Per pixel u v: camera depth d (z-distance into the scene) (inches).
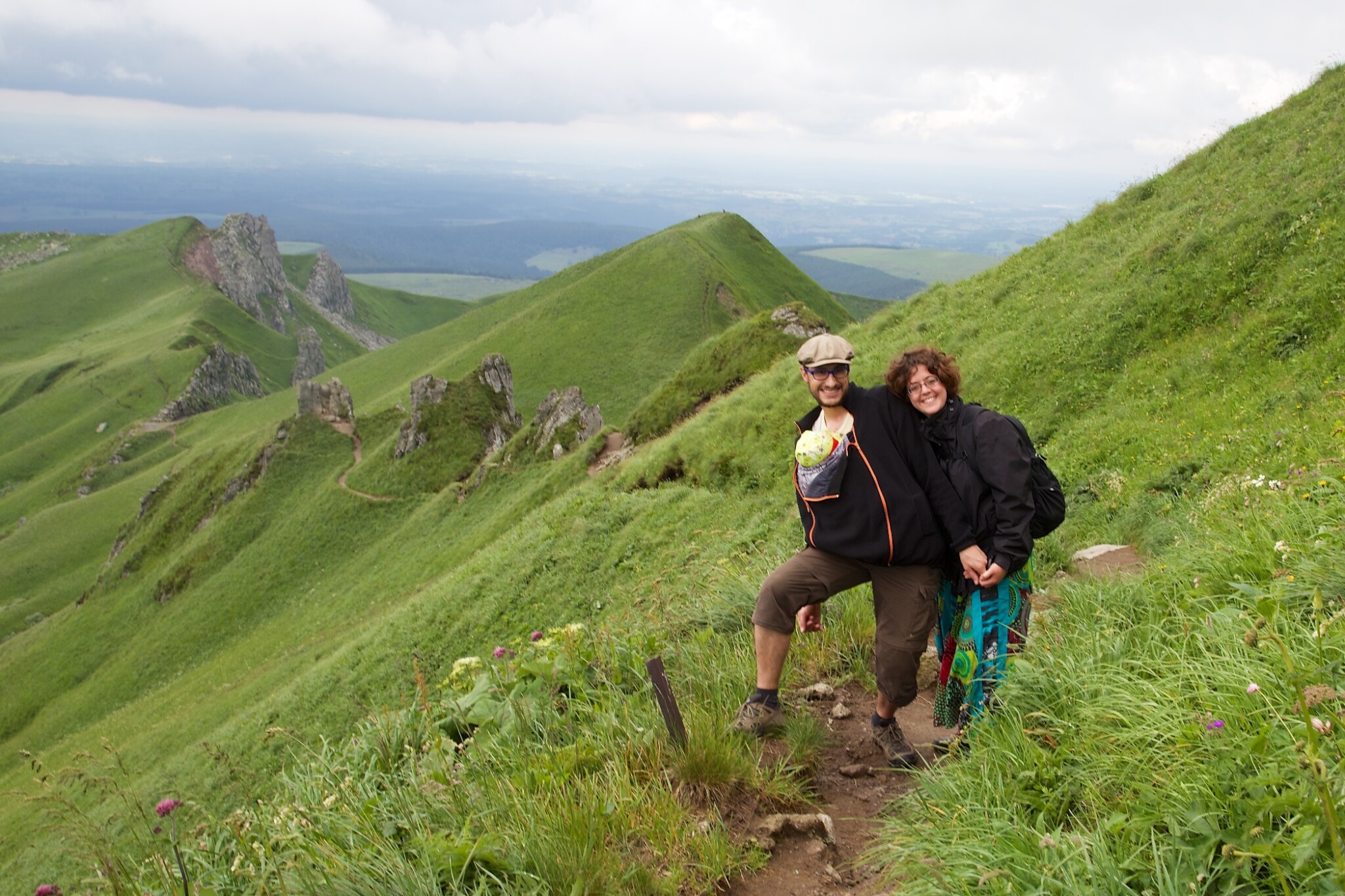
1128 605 193.6
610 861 138.5
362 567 2519.7
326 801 172.2
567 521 1083.3
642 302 4466.0
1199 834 104.1
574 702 204.7
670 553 847.1
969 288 1040.2
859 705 214.7
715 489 991.0
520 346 4397.1
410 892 129.7
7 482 6560.0
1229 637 141.2
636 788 161.6
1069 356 710.5
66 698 2851.9
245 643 2378.2
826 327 1724.9
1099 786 126.0
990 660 163.3
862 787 177.2
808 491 170.7
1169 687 133.9
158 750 1593.3
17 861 952.3
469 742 196.4
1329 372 461.4
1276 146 783.7
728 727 181.2
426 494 2933.1
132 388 7529.5
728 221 5383.9
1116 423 579.8
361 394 5388.8
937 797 144.9
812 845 154.8
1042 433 664.4
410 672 999.0
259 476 3449.8
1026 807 132.8
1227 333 593.3
